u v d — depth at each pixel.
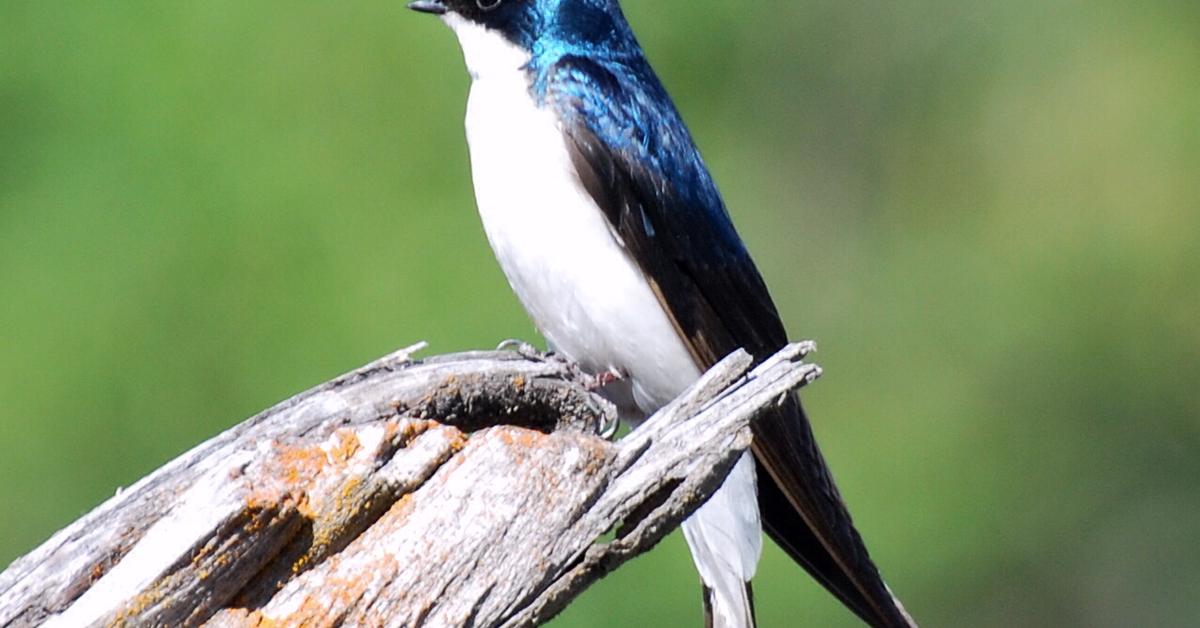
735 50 15.72
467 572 5.35
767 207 16.16
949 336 16.03
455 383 5.96
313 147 12.14
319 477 5.27
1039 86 16.95
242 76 12.23
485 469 5.43
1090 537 15.98
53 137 12.15
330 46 12.35
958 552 14.53
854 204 16.58
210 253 11.91
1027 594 15.32
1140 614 15.95
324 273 11.89
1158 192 16.45
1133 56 16.88
